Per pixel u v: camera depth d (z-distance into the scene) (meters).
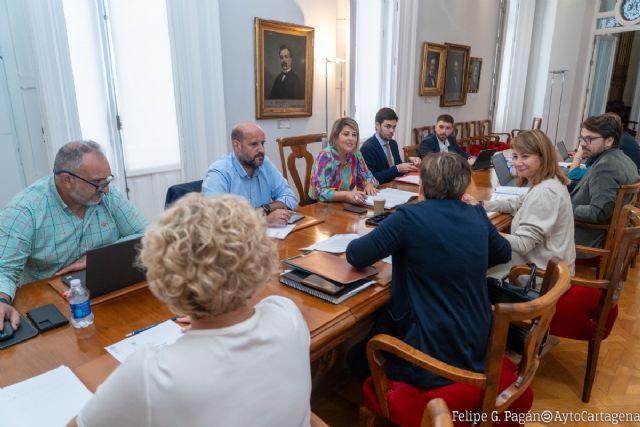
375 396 1.28
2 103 2.68
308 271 1.36
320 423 0.90
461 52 6.60
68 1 2.88
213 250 0.57
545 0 7.54
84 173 1.43
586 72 8.29
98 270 1.24
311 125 4.75
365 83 5.30
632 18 7.43
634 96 10.07
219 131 3.71
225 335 0.60
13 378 0.93
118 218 1.70
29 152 2.84
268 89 4.14
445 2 6.09
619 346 2.27
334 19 4.70
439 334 1.18
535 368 1.18
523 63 7.73
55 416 0.81
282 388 0.64
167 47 3.40
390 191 2.64
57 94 2.82
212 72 3.57
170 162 3.59
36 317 1.15
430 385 1.19
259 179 2.32
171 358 0.56
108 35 3.09
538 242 1.75
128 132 3.31
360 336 1.71
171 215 0.61
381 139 3.37
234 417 0.58
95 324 1.14
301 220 2.06
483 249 1.23
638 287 2.95
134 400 0.54
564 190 1.79
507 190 2.62
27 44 2.71
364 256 1.28
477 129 7.29
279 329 0.66
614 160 2.39
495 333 0.99
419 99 6.11
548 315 1.05
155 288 0.59
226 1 3.66
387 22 5.36
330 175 2.61
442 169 1.26
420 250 1.20
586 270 3.18
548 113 8.10
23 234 1.43
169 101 3.49
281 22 4.07
